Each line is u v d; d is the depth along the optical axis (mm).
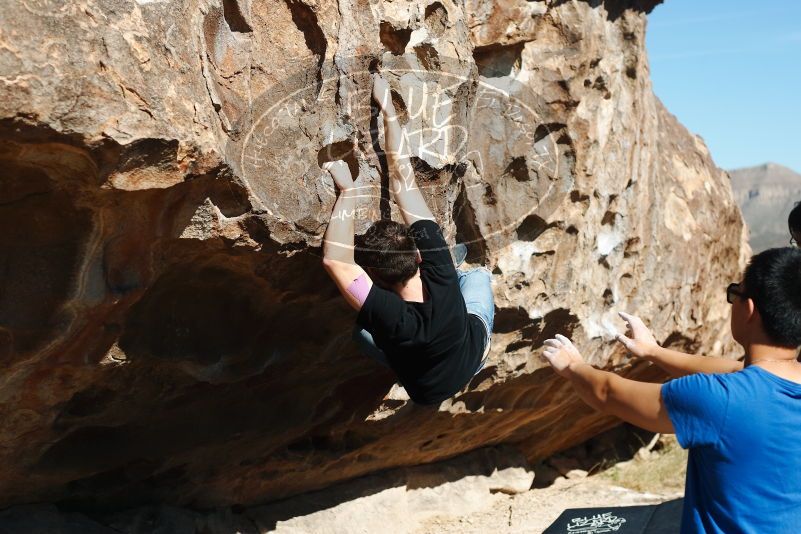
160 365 3330
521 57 4375
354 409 4621
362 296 3152
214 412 3928
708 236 6918
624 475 7531
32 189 2486
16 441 3287
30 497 3803
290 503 5199
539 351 5125
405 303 3227
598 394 2436
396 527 5645
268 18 3016
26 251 2619
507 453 6645
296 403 4262
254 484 4848
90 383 3197
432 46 3443
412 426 5109
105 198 2539
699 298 6836
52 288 2678
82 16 2291
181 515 4445
